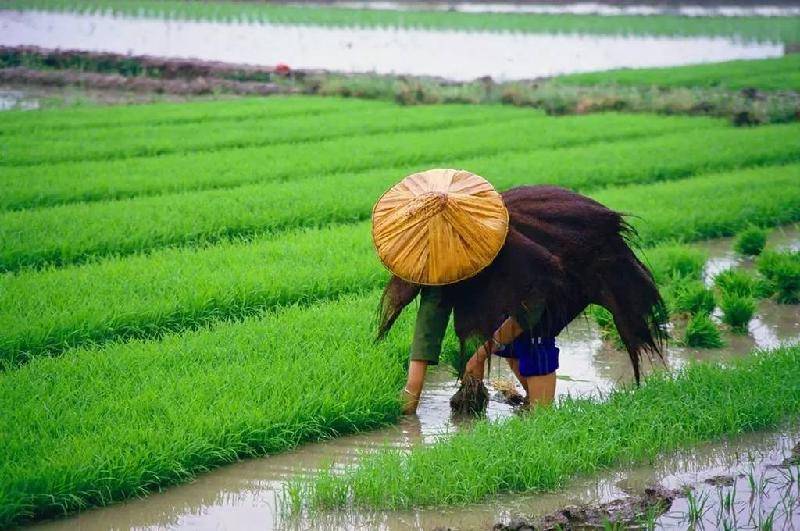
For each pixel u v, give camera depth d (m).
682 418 11.38
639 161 27.17
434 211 10.88
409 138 31.61
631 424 11.25
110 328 14.04
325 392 11.84
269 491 10.35
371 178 24.75
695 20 76.81
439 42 67.69
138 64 50.38
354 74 48.12
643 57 62.03
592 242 11.40
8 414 10.97
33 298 14.90
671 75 47.25
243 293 15.52
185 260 17.30
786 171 26.53
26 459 10.03
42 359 12.95
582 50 64.88
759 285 17.27
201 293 15.16
